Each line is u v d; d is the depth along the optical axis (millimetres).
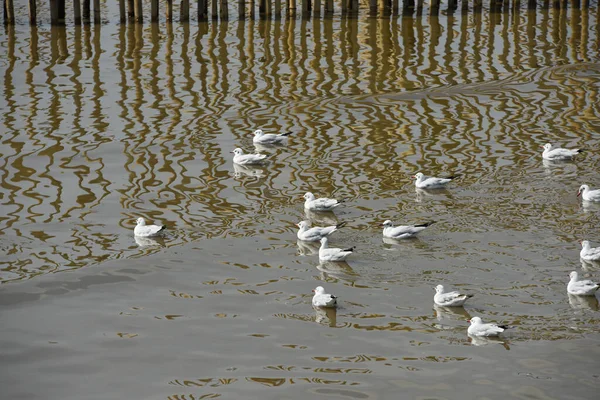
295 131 40438
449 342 23625
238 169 36375
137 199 33531
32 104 43594
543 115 42000
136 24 58312
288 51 52500
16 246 29750
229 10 62312
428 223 29812
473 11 61562
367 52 52281
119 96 45000
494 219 31109
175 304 26141
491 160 36656
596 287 25516
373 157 37219
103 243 30047
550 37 55344
